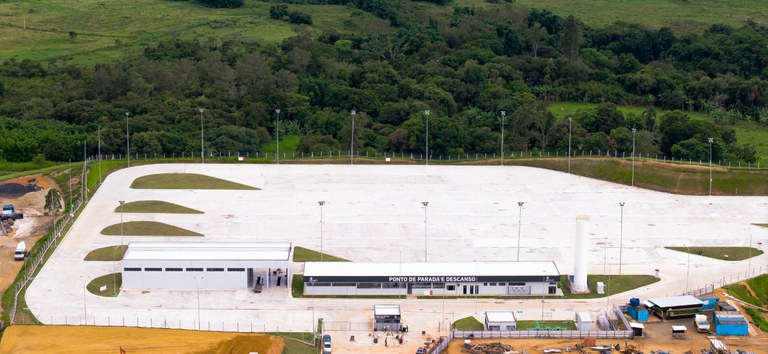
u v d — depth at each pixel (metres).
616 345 191.25
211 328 197.50
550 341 193.50
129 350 183.88
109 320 199.00
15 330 192.00
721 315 199.50
